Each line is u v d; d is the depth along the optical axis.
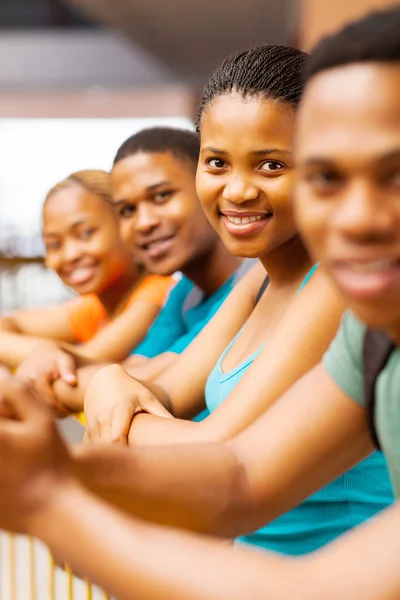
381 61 0.47
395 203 0.47
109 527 0.49
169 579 0.47
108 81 16.33
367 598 0.45
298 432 0.67
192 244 1.41
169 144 1.40
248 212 0.92
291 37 11.61
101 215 1.68
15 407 0.51
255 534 0.97
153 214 1.40
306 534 0.95
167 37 12.67
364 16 0.49
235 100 0.90
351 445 0.68
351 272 0.48
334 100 0.47
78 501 0.50
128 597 0.48
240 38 12.88
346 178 0.47
